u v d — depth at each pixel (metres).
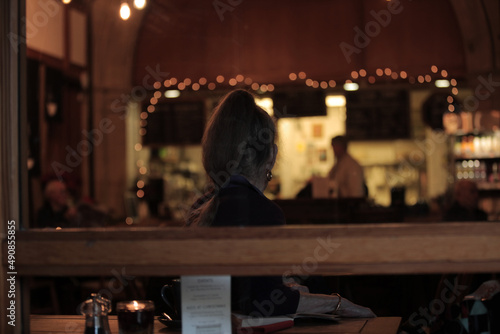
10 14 1.10
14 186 1.08
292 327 1.46
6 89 1.09
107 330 1.31
